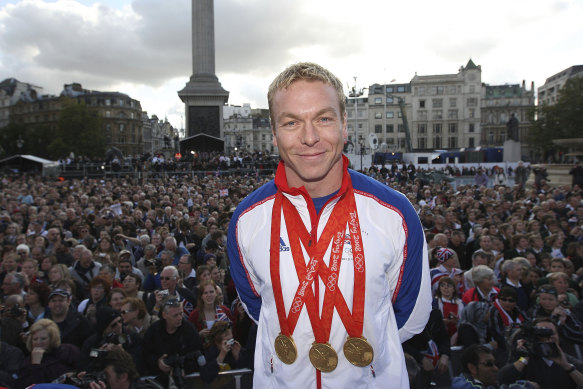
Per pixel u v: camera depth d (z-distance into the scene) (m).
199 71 43.22
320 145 1.55
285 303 1.60
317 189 1.66
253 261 1.70
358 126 100.31
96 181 26.44
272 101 1.61
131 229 10.56
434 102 96.81
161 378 4.28
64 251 7.98
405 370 1.69
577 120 59.22
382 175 30.97
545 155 69.12
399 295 1.71
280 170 1.77
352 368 1.57
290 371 1.59
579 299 5.86
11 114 112.44
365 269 1.57
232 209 12.90
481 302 4.93
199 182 26.16
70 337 4.80
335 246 1.60
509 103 97.00
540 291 4.62
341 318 1.56
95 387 3.52
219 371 4.43
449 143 96.25
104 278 5.73
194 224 10.80
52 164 42.66
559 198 14.21
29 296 5.29
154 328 4.38
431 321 4.41
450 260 6.19
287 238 1.65
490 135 97.44
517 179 26.84
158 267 7.34
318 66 1.60
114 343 4.36
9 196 16.16
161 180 27.44
